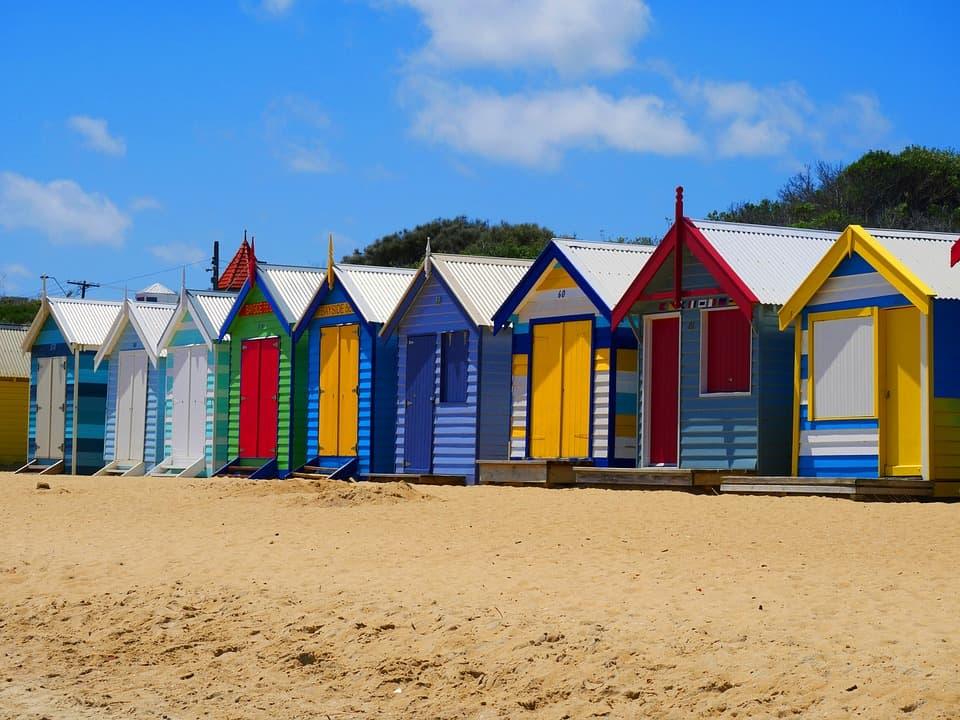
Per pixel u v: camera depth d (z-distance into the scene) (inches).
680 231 928.9
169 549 682.2
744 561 581.3
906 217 2100.1
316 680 465.7
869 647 419.8
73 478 1317.7
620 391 987.3
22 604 582.9
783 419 892.6
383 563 614.5
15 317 3166.8
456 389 1104.2
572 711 407.5
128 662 498.6
